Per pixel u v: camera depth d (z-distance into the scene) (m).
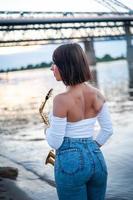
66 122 2.76
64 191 2.76
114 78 68.81
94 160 2.77
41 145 11.32
